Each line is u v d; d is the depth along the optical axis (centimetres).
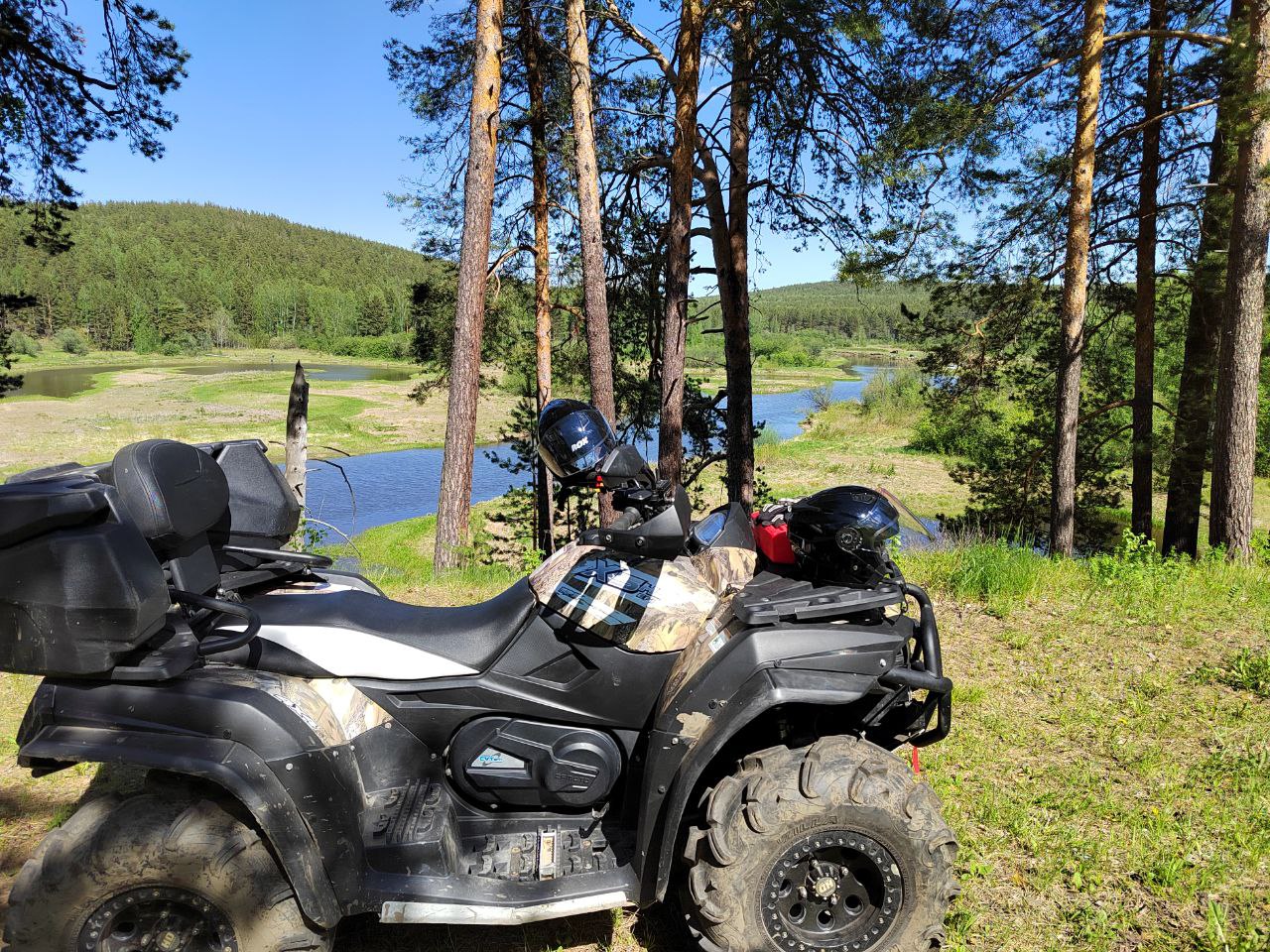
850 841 254
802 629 266
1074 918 294
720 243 1670
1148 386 1680
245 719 244
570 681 293
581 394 1833
